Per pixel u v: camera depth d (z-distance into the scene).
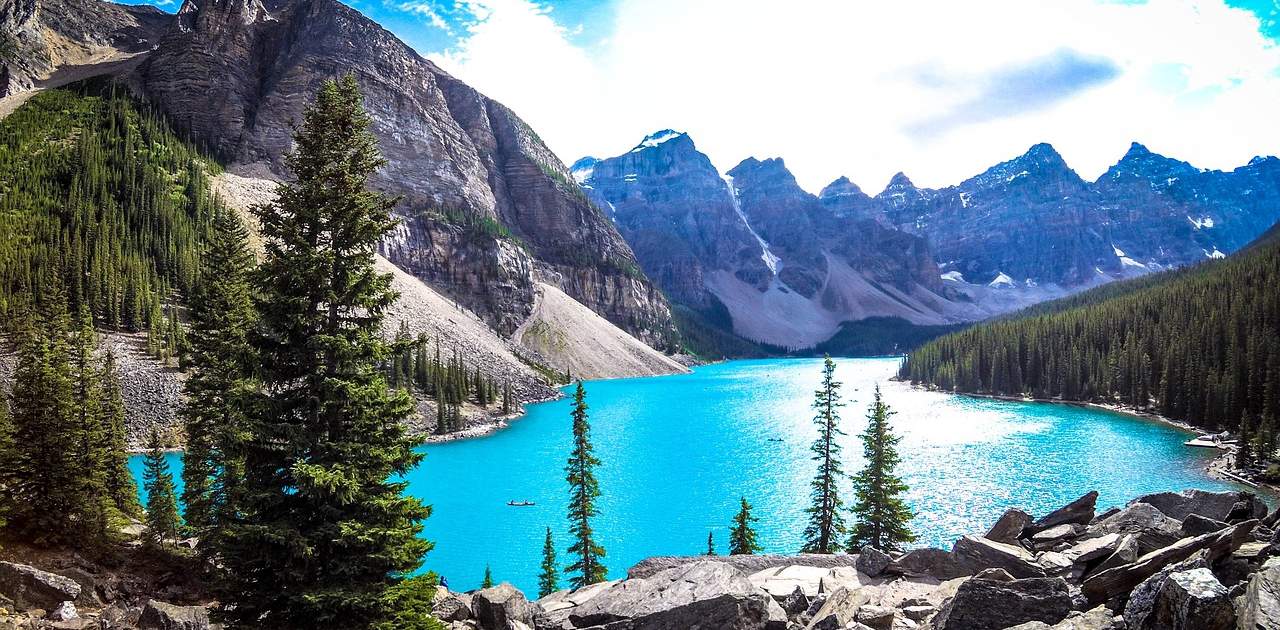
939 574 21.25
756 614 18.73
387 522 18.28
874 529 44.59
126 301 109.50
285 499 17.72
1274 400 102.56
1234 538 15.84
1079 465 88.81
